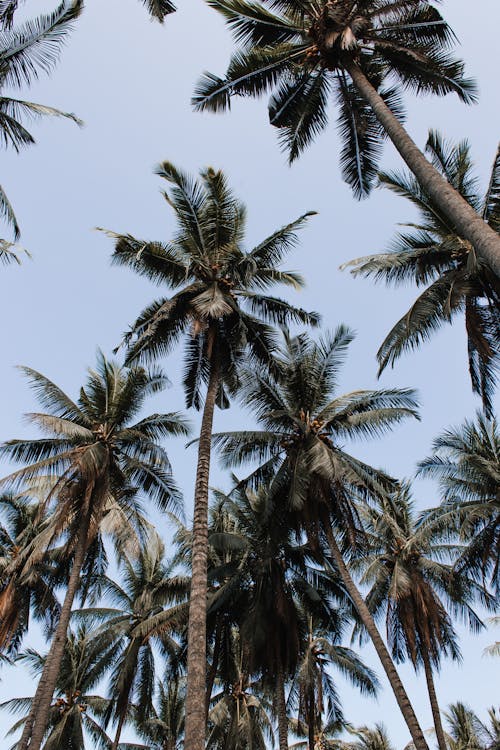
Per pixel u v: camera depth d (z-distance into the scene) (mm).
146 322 19375
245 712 29031
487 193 16781
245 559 25422
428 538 25094
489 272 16875
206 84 15859
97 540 25500
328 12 14273
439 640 25312
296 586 25156
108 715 27359
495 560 23938
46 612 28953
